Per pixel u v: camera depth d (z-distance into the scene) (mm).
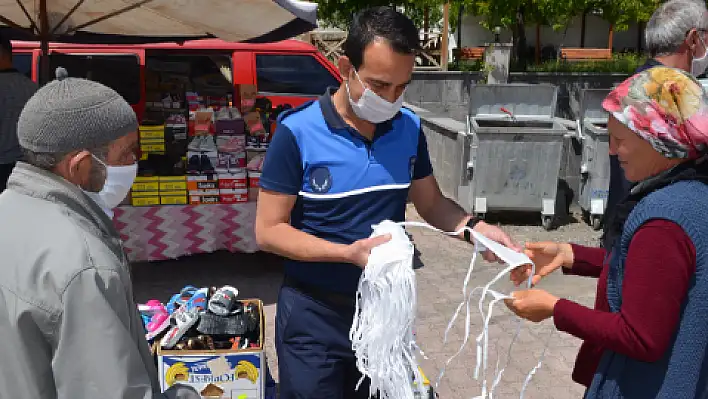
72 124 1470
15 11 4367
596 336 1689
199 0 3912
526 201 6715
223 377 2891
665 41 3193
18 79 3930
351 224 2199
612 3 18766
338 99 2207
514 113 7250
